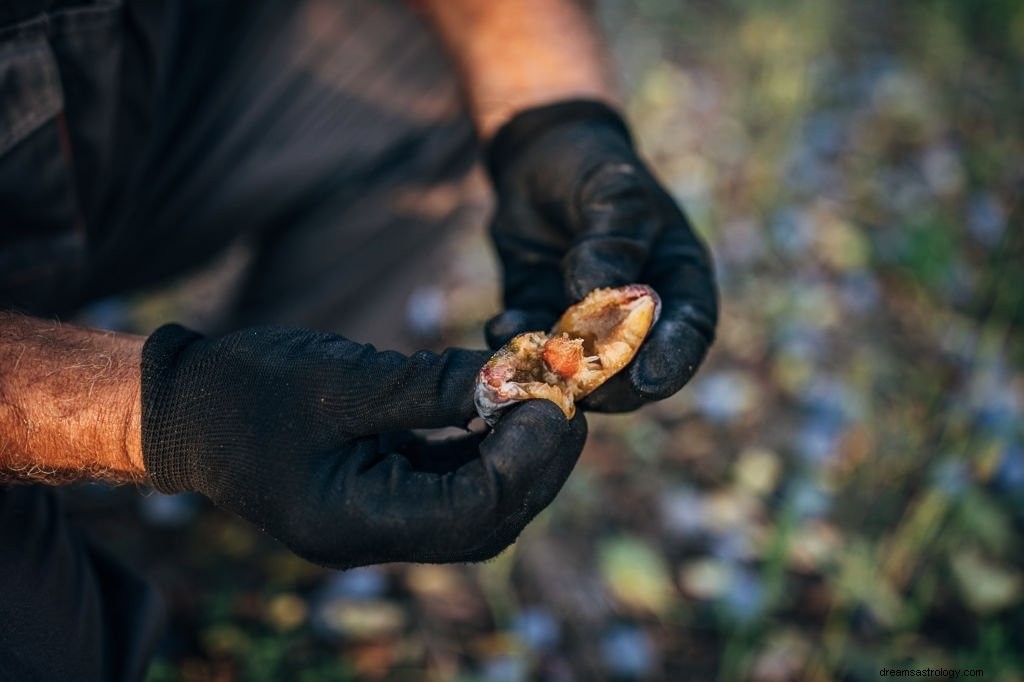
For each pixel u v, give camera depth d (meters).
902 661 0.98
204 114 0.87
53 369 0.58
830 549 1.06
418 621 1.00
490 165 0.77
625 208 0.66
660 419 1.20
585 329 0.61
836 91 1.76
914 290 1.40
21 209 0.69
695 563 1.06
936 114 1.75
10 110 0.65
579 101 0.74
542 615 0.97
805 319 1.31
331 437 0.56
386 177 0.98
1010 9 1.92
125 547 1.02
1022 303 1.35
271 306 1.06
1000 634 0.96
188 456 0.57
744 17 1.83
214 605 0.98
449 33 0.79
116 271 0.88
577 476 1.11
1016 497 1.12
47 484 0.61
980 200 1.49
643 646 0.97
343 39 0.92
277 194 0.94
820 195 1.55
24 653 0.60
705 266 0.68
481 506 0.54
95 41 0.67
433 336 1.20
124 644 0.69
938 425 1.21
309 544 0.55
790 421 1.21
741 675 0.97
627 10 1.90
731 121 1.67
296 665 0.96
